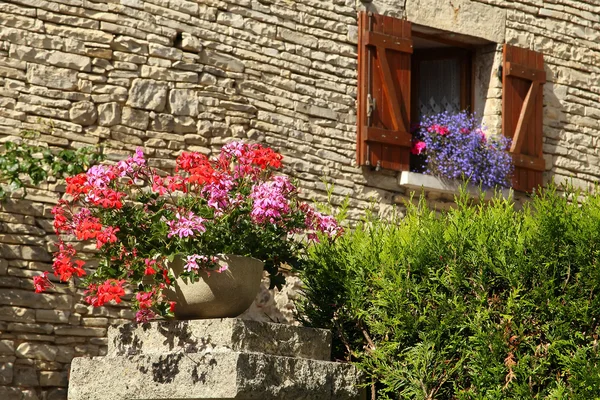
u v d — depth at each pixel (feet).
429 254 17.43
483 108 29.76
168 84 24.16
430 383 16.51
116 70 23.52
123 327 16.39
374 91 27.22
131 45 23.75
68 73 22.91
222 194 16.20
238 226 16.55
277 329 16.01
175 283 15.88
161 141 23.88
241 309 16.12
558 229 16.43
